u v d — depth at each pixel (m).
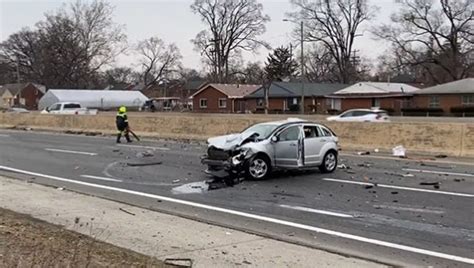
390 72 97.69
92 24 99.19
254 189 12.93
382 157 20.38
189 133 31.27
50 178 14.85
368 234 8.55
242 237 8.20
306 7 89.00
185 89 128.75
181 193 12.40
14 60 118.62
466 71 74.56
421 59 76.38
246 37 105.00
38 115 44.16
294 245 7.77
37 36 116.62
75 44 97.88
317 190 12.73
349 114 40.09
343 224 9.26
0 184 13.57
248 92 87.69
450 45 74.44
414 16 74.81
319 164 15.54
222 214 10.09
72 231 8.37
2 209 10.24
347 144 23.72
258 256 7.13
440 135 21.08
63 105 57.84
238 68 122.50
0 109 79.19
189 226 8.93
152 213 10.02
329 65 108.00
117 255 6.83
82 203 11.00
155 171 16.14
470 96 61.88
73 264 6.04
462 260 7.18
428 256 7.35
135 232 8.47
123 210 10.27
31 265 5.91
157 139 30.83
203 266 6.62
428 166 17.45
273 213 10.16
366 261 7.02
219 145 14.65
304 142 15.16
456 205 10.82
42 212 10.08
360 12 91.50
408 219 9.60
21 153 22.02
